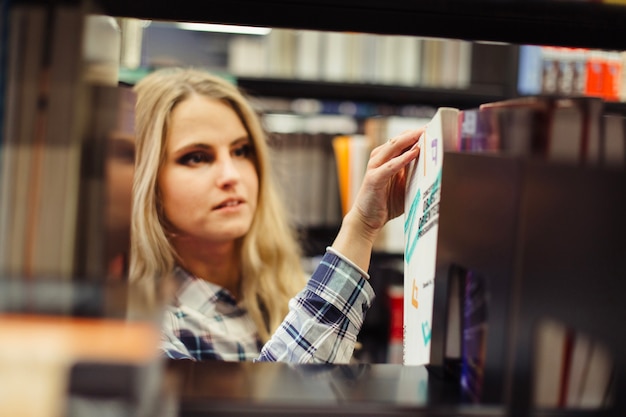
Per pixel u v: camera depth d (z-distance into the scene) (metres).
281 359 0.82
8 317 0.42
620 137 0.53
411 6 0.69
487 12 0.69
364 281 0.83
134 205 1.21
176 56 2.51
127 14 0.71
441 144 0.61
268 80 2.44
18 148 0.48
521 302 0.51
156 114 1.26
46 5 0.48
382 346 2.46
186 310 1.24
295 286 1.49
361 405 0.53
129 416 0.40
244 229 1.34
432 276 0.63
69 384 0.40
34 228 0.48
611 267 0.52
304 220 2.52
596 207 0.51
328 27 0.73
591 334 0.52
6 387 0.39
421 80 2.56
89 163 0.51
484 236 0.54
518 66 2.50
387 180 0.77
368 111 2.63
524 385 0.51
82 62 0.49
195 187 1.29
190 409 0.51
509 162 0.51
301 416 0.52
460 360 0.60
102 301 0.43
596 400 0.53
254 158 1.43
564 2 0.67
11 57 0.48
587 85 2.51
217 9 0.71
